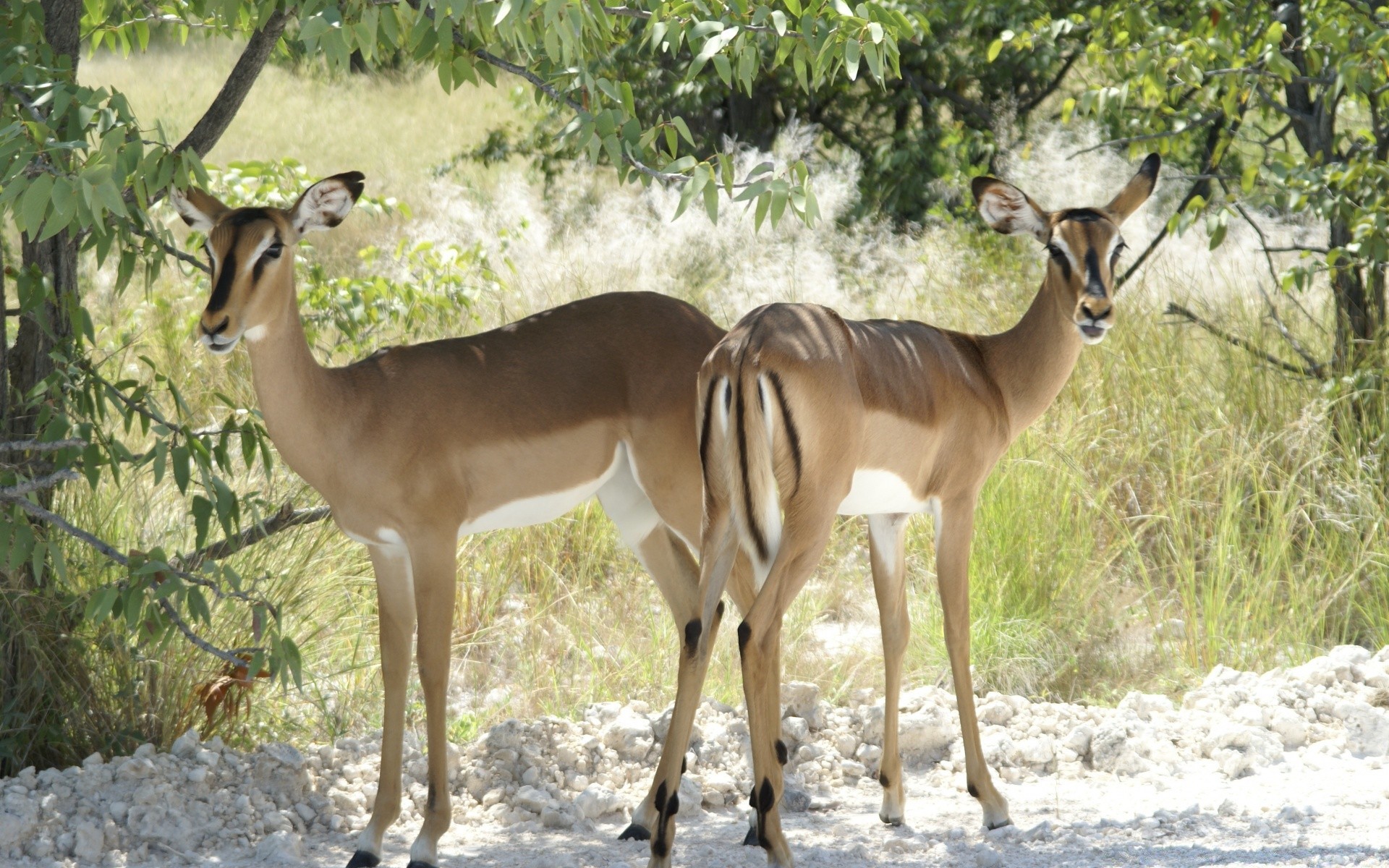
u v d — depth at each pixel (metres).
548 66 19.44
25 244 19.55
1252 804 17.92
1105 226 18.27
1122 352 31.30
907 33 18.61
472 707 23.09
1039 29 32.69
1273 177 28.31
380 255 41.47
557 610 26.38
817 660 24.45
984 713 21.56
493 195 53.03
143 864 16.11
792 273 39.25
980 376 18.75
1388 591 25.64
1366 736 20.98
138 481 22.95
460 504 17.52
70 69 17.97
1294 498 27.30
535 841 17.42
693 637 15.59
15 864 15.71
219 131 20.98
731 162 16.89
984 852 15.68
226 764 18.41
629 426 18.47
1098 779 19.83
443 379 17.61
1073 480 27.05
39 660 18.89
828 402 15.66
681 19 17.45
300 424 16.97
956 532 18.08
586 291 36.47
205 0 17.34
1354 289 30.06
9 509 16.88
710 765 19.92
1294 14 29.75
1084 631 24.98
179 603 16.34
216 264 16.19
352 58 79.31
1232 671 22.94
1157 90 28.69
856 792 19.62
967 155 47.12
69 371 18.34
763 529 15.46
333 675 21.52
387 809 16.72
